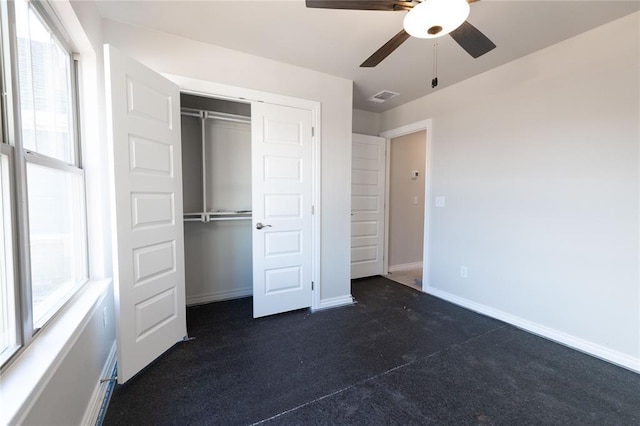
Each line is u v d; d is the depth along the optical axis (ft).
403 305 10.28
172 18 6.63
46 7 4.39
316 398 5.42
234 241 10.87
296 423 4.82
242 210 10.82
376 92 11.18
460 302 10.29
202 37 7.43
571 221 7.36
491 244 9.25
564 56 7.39
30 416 2.92
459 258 10.31
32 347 3.49
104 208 6.18
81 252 5.71
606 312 6.79
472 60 8.49
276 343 7.49
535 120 8.03
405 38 5.41
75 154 5.64
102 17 6.54
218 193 10.39
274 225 9.04
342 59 8.59
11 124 3.31
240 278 11.06
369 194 13.79
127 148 5.72
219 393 5.53
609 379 6.02
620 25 6.45
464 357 6.86
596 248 6.93
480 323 8.75
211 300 10.50
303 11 6.33
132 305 5.86
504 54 8.11
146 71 6.16
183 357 6.77
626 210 6.46
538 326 8.06
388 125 13.61
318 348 7.25
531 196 8.17
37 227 4.05
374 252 14.10
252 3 6.10
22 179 3.45
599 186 6.85
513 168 8.59
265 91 8.58
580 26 6.75
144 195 6.15
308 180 9.50
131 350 5.83
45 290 4.25
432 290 11.44
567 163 7.39
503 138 8.84
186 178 9.88
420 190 15.85
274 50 8.07
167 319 6.95
